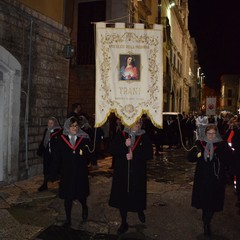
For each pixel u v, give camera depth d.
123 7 17.19
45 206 7.02
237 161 7.39
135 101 5.84
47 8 10.34
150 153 5.64
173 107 36.34
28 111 9.46
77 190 5.74
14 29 8.77
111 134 13.72
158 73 5.86
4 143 8.57
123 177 5.55
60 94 11.04
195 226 6.11
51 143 7.93
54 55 10.64
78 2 17.91
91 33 17.66
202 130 5.90
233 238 5.61
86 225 6.03
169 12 33.09
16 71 8.77
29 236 5.48
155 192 8.45
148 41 5.87
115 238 5.48
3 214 6.48
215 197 5.49
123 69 5.86
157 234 5.70
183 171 11.44
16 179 8.96
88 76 16.50
